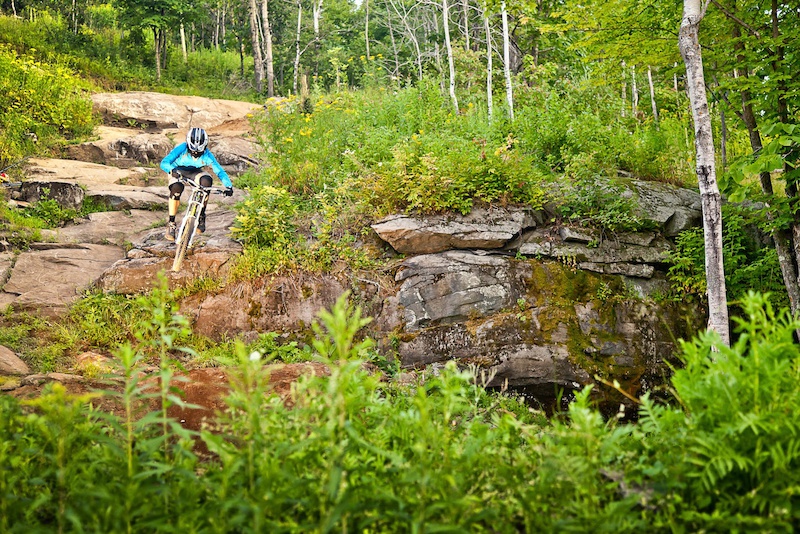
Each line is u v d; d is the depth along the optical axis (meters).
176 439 3.95
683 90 17.66
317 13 39.50
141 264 9.09
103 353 7.76
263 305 8.41
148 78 29.67
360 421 2.95
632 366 7.91
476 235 8.70
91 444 2.94
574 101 13.87
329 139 12.38
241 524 2.23
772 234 8.53
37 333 8.00
